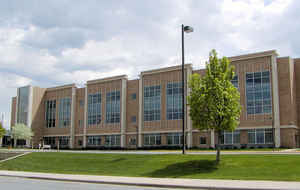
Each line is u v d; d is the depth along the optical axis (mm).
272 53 51938
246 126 52906
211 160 27891
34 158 41562
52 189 16781
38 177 24375
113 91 72188
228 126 26656
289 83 50531
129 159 33344
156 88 64812
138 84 68312
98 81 75188
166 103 62844
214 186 16562
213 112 26453
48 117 85750
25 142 82750
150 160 31203
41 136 85500
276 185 16609
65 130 80438
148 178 22062
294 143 49562
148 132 64438
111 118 71500
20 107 85875
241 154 30891
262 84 52406
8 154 46375
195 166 26344
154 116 64250
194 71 60094
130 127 68188
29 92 84312
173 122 61281
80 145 77188
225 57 28297
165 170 26375
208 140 56469
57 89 84875
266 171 22500
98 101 74688
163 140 62375
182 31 34094
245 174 22266
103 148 71375
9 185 19016
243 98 53781
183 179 20781
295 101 53000
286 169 22469
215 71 27938
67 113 81000
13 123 88188
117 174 26656
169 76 63250
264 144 51094
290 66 51719
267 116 51250
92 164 33906
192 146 58156
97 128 73812
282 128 50219
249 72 53812
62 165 35750
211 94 26781
